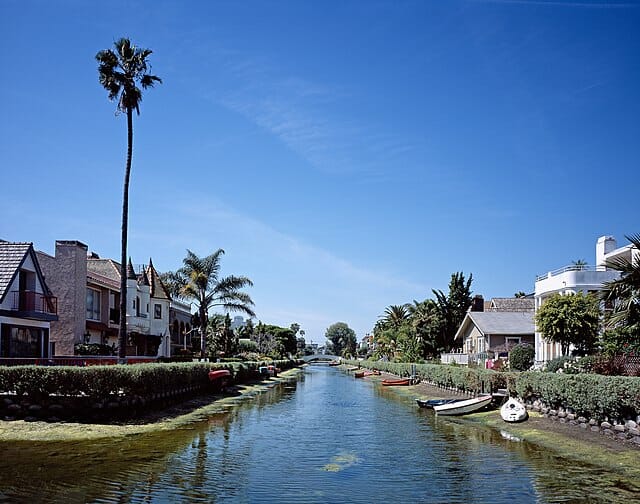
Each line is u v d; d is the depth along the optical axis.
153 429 26.14
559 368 32.41
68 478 16.50
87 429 24.59
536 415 29.31
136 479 16.59
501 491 15.79
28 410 25.69
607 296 24.72
